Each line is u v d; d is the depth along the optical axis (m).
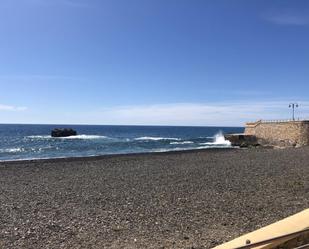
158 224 11.95
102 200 16.25
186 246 9.56
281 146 68.38
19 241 10.27
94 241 10.20
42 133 137.50
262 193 17.44
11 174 27.19
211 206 14.59
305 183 20.47
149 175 25.22
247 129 83.00
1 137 105.50
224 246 5.88
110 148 67.75
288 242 6.11
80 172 27.92
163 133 159.62
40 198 16.94
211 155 43.84
